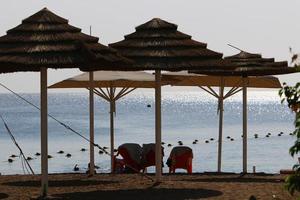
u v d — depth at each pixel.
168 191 27.70
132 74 38.28
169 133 147.00
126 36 29.64
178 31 29.77
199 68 28.02
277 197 25.61
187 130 158.50
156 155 30.61
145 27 29.58
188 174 35.94
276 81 42.19
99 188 28.86
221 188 28.38
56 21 26.41
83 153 95.25
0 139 130.38
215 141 120.06
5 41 25.69
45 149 26.33
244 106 35.12
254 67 33.53
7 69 27.73
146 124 180.00
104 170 67.44
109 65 26.69
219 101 41.06
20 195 26.95
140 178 32.19
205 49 29.16
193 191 27.58
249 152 92.38
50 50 24.94
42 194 26.34
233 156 87.12
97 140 123.50
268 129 161.75
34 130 156.25
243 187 28.58
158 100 30.28
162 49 28.48
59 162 82.19
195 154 91.94
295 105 15.77
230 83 42.25
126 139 125.50
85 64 24.86
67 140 124.12
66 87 39.81
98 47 26.25
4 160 85.75
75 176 33.69
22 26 26.25
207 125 181.88
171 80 42.50
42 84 26.17
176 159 41.88
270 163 74.75
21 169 74.12
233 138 127.69
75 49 25.02
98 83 39.94
